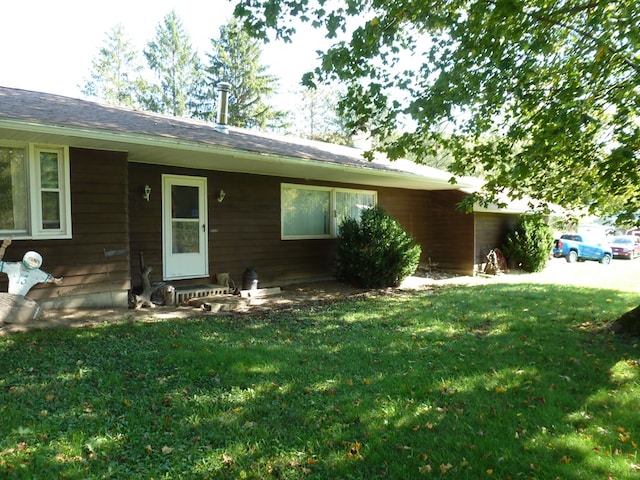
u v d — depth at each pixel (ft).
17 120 16.60
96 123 19.86
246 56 114.32
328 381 12.94
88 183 22.17
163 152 23.29
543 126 16.51
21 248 20.33
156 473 8.24
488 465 8.60
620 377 13.34
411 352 15.92
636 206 17.03
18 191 20.44
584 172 18.03
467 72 16.71
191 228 29.27
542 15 16.07
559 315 22.39
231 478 8.17
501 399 11.69
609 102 16.22
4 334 17.24
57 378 12.72
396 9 16.31
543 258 47.55
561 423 10.34
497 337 18.01
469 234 43.50
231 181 31.27
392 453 9.04
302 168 29.63
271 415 10.68
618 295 29.25
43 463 8.45
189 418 10.45
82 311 21.70
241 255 31.96
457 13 17.66
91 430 9.77
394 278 34.01
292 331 19.24
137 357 14.66
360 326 20.24
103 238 22.75
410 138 18.47
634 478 8.13
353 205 39.81
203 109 123.65
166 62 124.47
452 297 28.53
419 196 45.60
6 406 10.71
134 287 26.48
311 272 36.73
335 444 9.41
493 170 19.93
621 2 15.25
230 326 20.13
